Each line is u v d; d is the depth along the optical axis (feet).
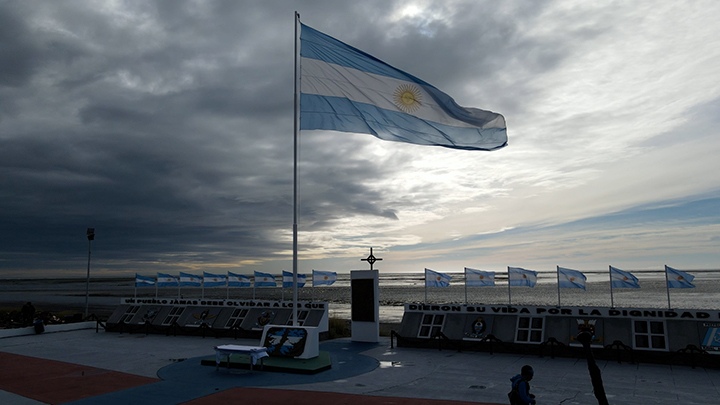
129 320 92.38
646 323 61.36
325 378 49.90
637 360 58.65
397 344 71.92
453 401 40.57
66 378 50.75
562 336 63.98
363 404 39.55
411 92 58.49
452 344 68.44
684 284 63.10
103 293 501.97
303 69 56.85
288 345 58.18
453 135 58.70
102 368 56.03
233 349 52.90
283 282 90.84
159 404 40.11
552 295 390.63
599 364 57.88
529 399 29.53
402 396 42.42
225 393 43.45
